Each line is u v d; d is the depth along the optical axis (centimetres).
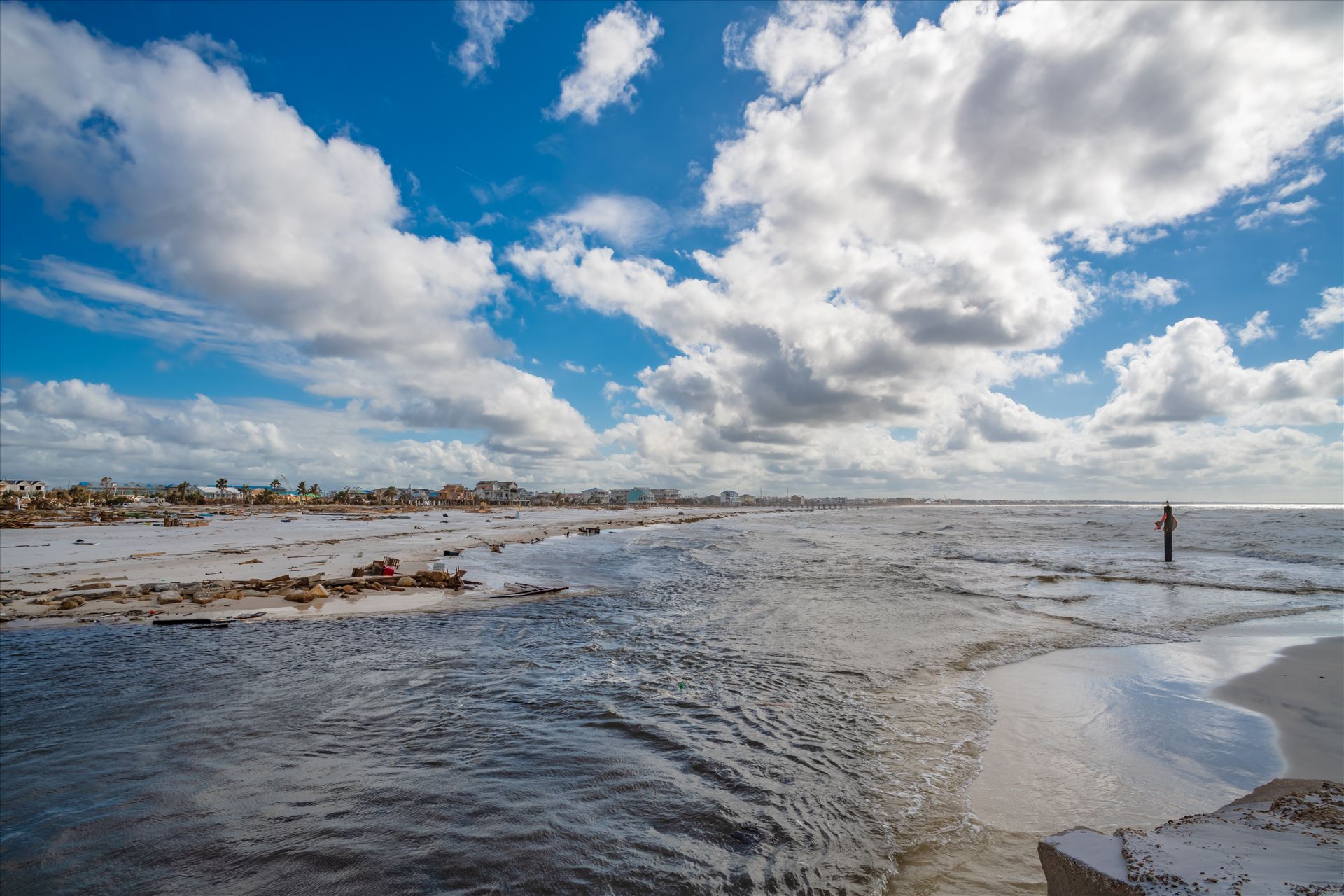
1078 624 1303
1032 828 478
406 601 1741
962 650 1077
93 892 400
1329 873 247
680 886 402
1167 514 2650
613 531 6700
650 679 915
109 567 2614
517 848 448
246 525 7412
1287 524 6031
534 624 1373
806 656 1050
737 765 602
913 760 616
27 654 1092
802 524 9156
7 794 538
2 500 11238
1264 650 1050
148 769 592
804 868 423
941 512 18350
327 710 772
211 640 1216
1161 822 479
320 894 393
